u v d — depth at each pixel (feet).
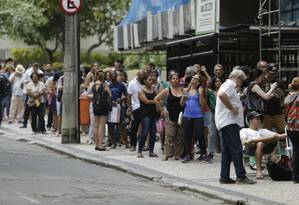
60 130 118.32
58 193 62.28
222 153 69.72
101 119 97.04
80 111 110.73
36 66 121.39
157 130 98.94
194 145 89.61
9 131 127.24
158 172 77.30
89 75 109.29
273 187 67.36
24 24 185.88
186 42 109.50
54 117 123.03
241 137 72.95
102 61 244.22
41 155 94.02
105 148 97.60
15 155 91.35
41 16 185.88
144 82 93.35
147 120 89.10
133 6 132.46
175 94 86.02
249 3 109.40
